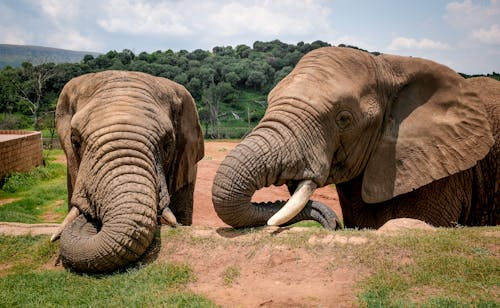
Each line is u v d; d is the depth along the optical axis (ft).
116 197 16.97
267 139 17.88
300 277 15.94
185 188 26.09
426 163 20.40
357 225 22.79
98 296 15.69
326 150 18.69
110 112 18.67
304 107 18.37
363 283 15.02
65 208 41.60
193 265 17.43
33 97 215.31
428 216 21.01
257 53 339.16
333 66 19.33
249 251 17.30
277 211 18.48
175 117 22.86
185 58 304.30
